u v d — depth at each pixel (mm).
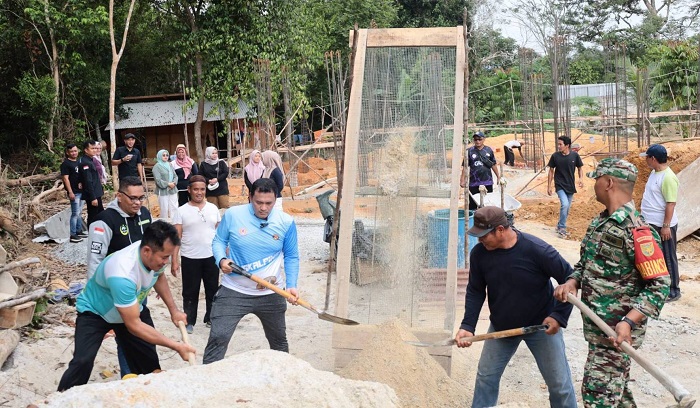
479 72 41188
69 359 6262
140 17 26000
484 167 11953
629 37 49844
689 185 12203
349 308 6340
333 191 10555
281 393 3471
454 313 6004
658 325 7445
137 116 26250
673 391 3639
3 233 10844
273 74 24234
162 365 6555
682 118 26219
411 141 6734
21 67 22797
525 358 6645
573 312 8039
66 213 12453
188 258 7438
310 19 26938
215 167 11750
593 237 4336
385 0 32062
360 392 3639
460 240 8836
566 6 52938
